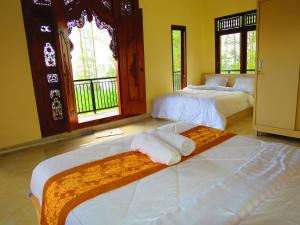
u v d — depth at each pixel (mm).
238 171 1196
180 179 1162
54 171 1332
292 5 2809
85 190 1100
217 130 1939
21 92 3357
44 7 3441
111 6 4191
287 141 3213
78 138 3826
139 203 980
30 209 1955
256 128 3480
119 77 4434
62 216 969
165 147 1391
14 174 2611
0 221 1811
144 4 4590
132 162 1394
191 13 5531
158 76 5078
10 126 3311
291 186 1049
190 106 4148
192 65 5793
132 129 4188
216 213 876
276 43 3037
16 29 3215
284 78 3053
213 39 5703
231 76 5324
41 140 3631
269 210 889
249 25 5008
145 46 4723
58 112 3768
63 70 3609
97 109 5801
